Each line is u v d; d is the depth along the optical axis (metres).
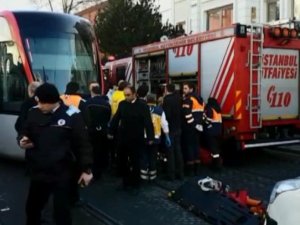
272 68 6.88
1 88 6.96
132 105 5.28
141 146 5.34
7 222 4.30
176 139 5.98
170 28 14.24
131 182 5.41
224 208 4.27
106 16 14.60
